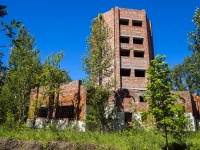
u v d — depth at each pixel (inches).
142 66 1486.2
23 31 1389.0
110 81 1231.5
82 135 752.3
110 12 1574.8
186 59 2116.1
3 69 194.9
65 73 1259.8
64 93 1254.3
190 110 1317.7
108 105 1192.8
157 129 601.9
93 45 1223.5
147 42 1545.3
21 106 1205.1
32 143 638.5
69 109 1206.9
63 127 1121.4
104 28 1247.5
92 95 1113.4
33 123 1111.6
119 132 964.6
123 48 1493.6
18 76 1162.6
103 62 1222.3
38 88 1343.5
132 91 1339.8
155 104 575.5
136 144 658.2
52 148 637.3
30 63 1189.1
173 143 687.1
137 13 1601.9
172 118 555.8
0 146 622.5
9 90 1199.6
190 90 1943.9
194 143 700.0
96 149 639.1
